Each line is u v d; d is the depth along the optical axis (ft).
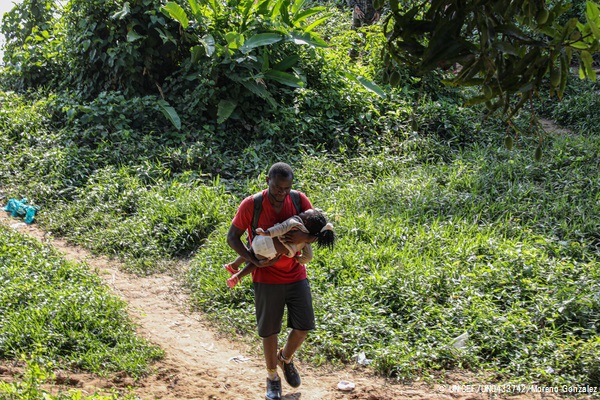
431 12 9.64
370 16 45.83
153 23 33.50
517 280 20.80
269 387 16.19
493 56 9.15
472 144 34.76
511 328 18.33
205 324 20.52
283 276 15.17
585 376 16.43
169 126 33.63
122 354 17.48
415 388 16.72
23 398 13.64
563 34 9.20
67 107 32.83
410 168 31.78
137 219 26.61
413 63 10.00
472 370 17.40
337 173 30.89
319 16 48.83
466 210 27.12
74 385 15.78
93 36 34.63
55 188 29.32
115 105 32.68
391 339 18.48
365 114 34.99
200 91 32.94
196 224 26.13
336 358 18.26
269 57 35.17
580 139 33.53
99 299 19.40
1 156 31.99
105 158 30.96
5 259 22.02
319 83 36.37
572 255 23.21
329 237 14.51
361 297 20.51
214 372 17.62
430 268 21.91
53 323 17.88
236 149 32.96
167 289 22.79
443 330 18.69
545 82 41.70
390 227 25.21
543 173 30.17
